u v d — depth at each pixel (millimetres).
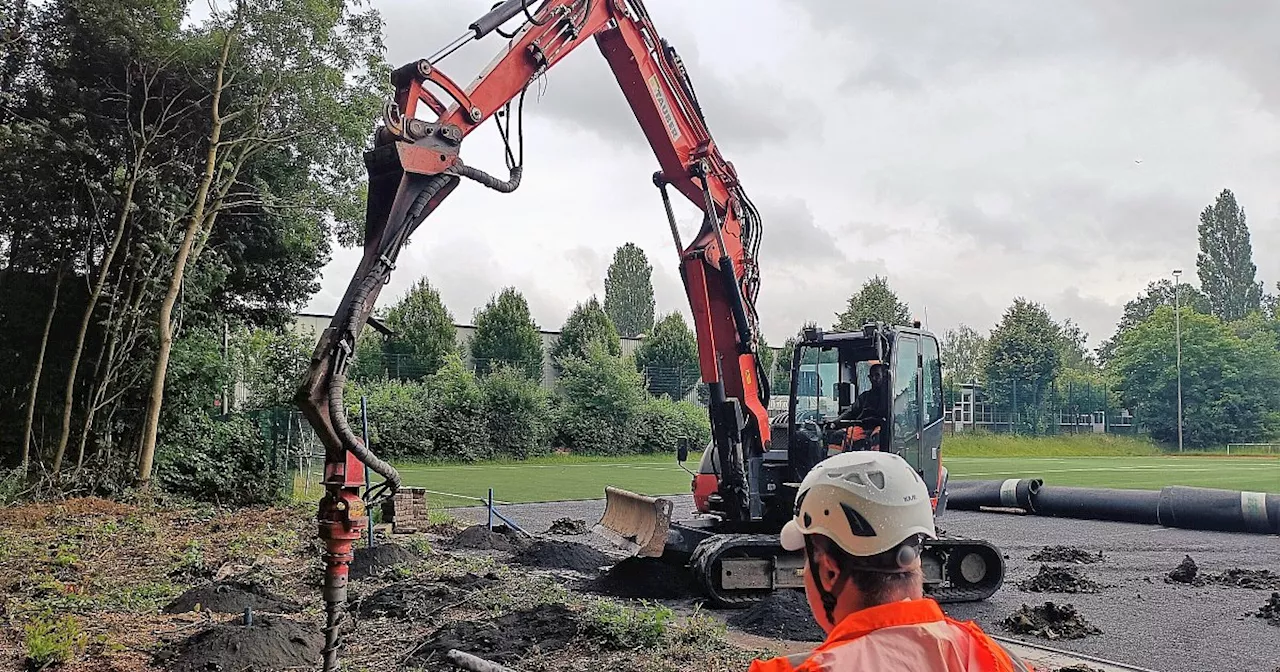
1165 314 62594
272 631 7191
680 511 19734
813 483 2025
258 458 19297
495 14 7672
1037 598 10898
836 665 1751
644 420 42000
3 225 18484
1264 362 60156
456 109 7379
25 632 7688
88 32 18109
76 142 17922
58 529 14195
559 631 7598
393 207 6047
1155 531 17469
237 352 21781
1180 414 57625
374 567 10867
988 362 59156
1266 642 8719
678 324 52781
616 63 10164
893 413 10672
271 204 20266
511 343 48938
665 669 6766
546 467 34250
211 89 18984
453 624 7910
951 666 1778
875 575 1897
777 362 31328
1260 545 15625
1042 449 53250
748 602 9781
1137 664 7883
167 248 18234
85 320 18156
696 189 10727
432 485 25641
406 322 46500
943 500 11805
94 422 18797
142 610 8758
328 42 19641
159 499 17594
